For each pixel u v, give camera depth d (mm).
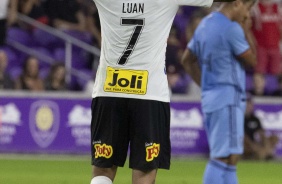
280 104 48781
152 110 19609
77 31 54312
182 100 48594
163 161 20047
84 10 54844
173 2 19672
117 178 36969
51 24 54281
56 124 48219
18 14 53969
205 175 25984
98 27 54844
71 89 52938
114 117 19797
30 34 54094
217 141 25703
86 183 34906
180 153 48688
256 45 55312
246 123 48062
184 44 55062
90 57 54219
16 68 53125
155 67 19656
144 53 19578
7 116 48156
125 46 19609
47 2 54219
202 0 19922
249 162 47500
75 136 48375
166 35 19812
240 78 25719
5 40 53625
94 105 20125
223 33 25391
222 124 25609
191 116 48688
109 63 19797
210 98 25766
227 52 25484
